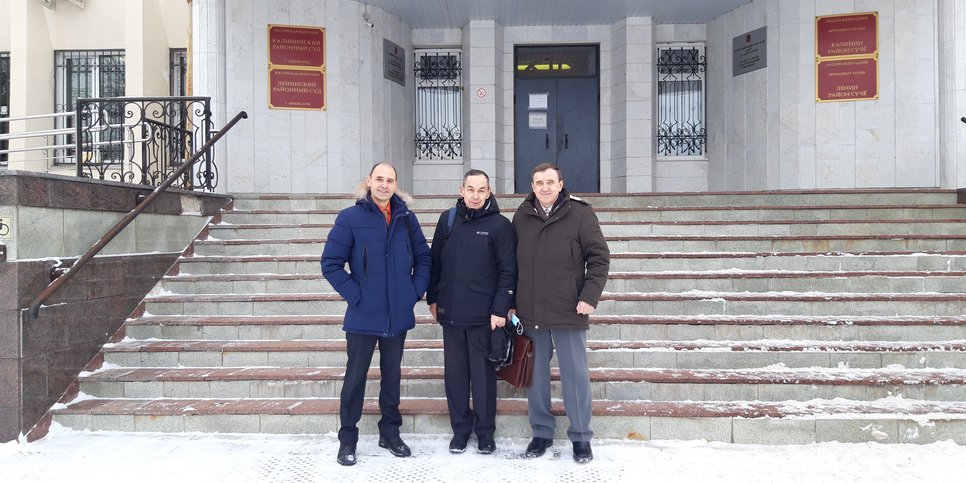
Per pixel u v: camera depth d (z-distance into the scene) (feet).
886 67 25.36
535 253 10.81
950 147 23.52
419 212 19.98
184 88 36.81
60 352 12.67
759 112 27.76
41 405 12.09
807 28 26.17
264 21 26.68
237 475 10.27
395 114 29.91
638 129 30.17
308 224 19.12
